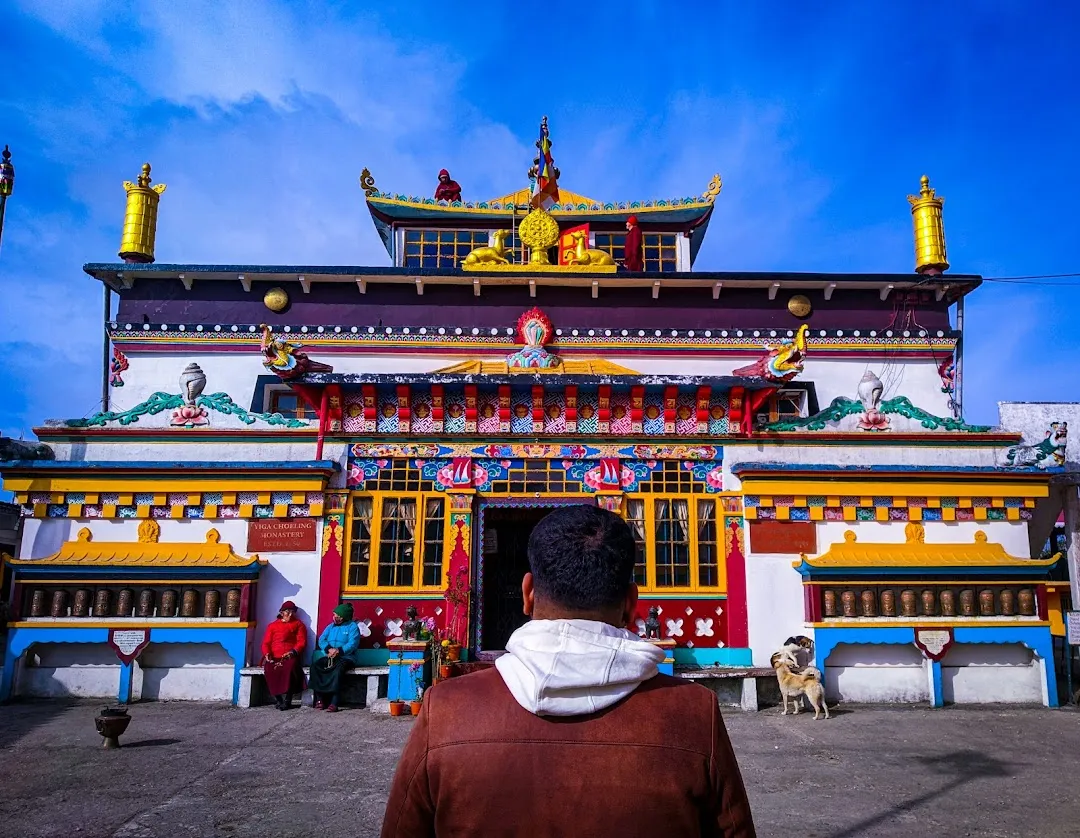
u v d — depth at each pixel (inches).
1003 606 506.3
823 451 558.6
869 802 289.1
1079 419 813.2
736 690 497.0
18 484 523.2
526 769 89.4
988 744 384.2
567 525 105.7
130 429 543.5
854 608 503.2
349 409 564.7
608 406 567.8
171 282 698.2
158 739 386.6
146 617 496.1
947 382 691.4
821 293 706.2
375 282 695.1
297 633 499.2
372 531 541.3
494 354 677.3
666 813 88.8
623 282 689.0
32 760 343.3
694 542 543.8
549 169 797.2
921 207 725.3
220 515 530.0
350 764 340.5
